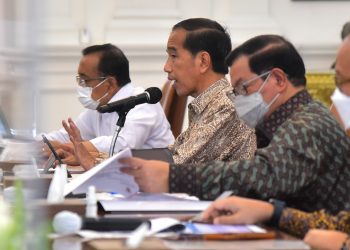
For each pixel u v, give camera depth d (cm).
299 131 510
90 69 862
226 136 679
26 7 312
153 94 674
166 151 641
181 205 500
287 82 543
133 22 1205
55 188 502
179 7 1216
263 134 555
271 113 546
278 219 468
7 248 287
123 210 495
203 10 1216
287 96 544
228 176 507
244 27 1218
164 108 952
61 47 1173
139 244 388
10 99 418
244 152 676
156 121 859
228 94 600
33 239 295
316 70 1228
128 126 839
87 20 1192
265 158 506
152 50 1204
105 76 862
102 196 535
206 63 711
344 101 491
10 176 560
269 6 1227
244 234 423
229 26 1216
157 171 514
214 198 511
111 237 413
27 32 312
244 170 506
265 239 425
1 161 584
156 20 1209
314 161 505
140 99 673
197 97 706
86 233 420
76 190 509
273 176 501
